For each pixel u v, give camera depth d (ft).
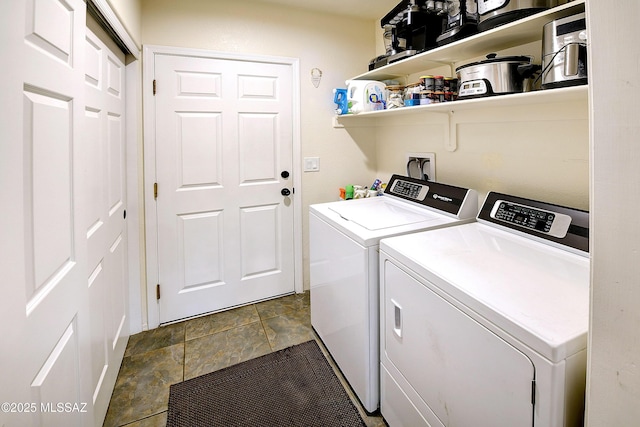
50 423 2.72
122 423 4.81
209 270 7.78
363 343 4.80
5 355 2.05
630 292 1.72
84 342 3.52
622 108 1.69
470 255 3.92
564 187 4.72
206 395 5.36
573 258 3.78
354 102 7.56
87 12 4.22
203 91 7.22
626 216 1.71
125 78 6.39
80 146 3.37
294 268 8.77
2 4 2.02
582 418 2.47
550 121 4.83
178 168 7.20
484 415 2.92
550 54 3.72
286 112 8.11
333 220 5.61
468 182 6.31
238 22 7.36
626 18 1.64
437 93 5.86
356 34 8.62
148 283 7.15
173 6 6.78
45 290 2.65
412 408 3.98
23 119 2.30
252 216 8.09
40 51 2.54
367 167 9.18
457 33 5.01
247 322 7.52
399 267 4.08
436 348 3.48
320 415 4.96
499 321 2.72
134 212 6.75
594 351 1.92
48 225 2.70
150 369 5.97
